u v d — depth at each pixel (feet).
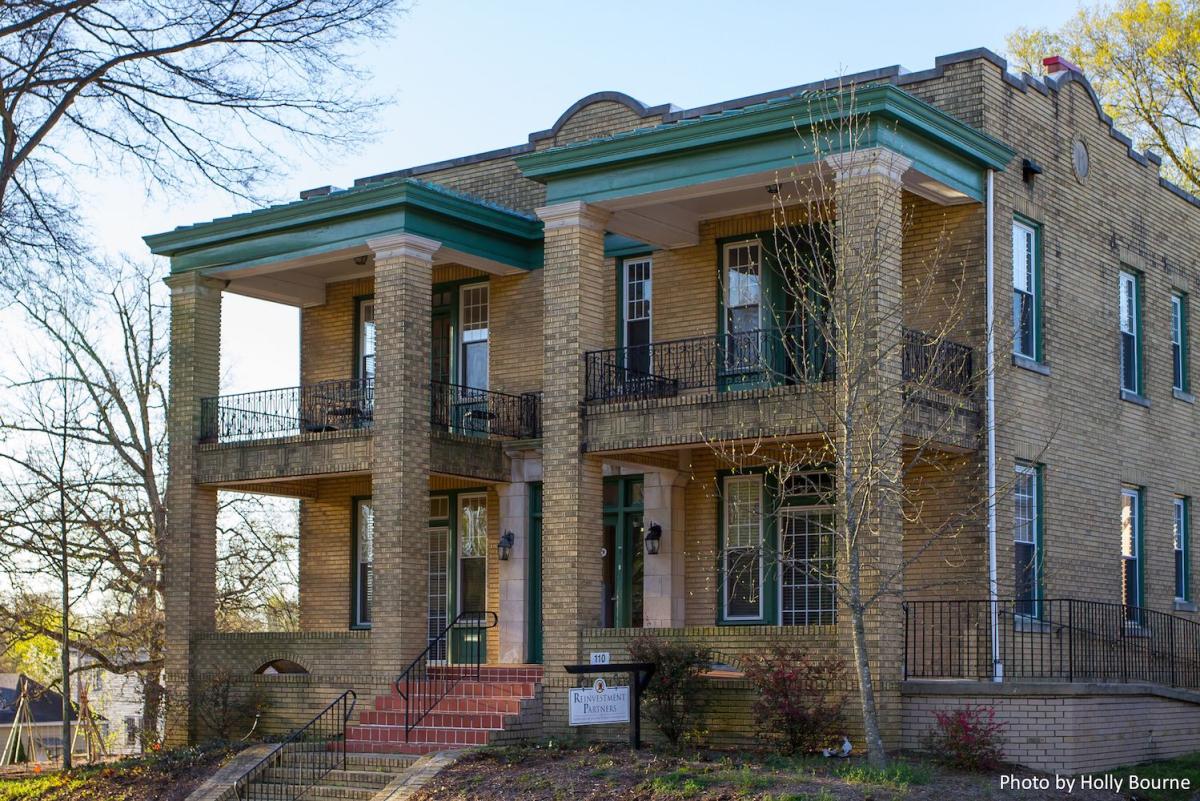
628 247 84.33
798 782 55.36
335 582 94.02
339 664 80.53
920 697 63.77
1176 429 91.09
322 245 83.41
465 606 89.76
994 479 70.38
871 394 62.59
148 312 118.73
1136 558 86.02
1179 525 92.22
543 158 74.59
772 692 62.64
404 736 71.26
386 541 79.05
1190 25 128.98
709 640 68.59
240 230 86.07
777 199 67.77
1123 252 86.43
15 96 59.31
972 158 71.10
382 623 78.43
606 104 87.66
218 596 122.72
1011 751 62.03
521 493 85.76
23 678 128.77
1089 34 134.41
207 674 85.76
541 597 85.05
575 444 73.61
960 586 70.33
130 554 111.75
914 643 68.33
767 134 68.23
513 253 87.04
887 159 65.21
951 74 74.43
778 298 78.13
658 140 71.05
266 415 90.33
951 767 60.49
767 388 69.56
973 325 71.72
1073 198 81.20
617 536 83.92
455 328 91.04
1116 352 84.64
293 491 94.07
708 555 79.87
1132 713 65.92
